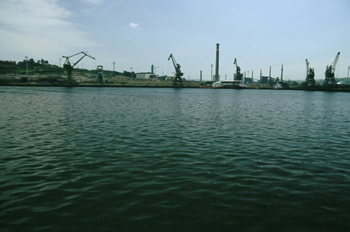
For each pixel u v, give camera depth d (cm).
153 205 803
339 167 1234
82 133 2033
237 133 2144
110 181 1007
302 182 1022
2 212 751
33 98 6456
